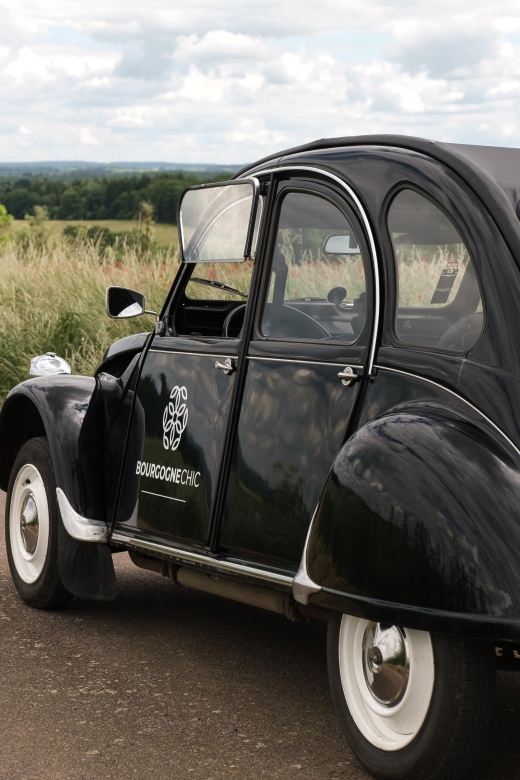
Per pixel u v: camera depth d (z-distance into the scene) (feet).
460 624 9.23
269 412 12.17
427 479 9.68
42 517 16.20
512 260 10.28
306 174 12.39
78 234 43.04
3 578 18.24
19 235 45.96
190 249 14.05
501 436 9.85
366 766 10.46
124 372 15.10
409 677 10.05
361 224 11.51
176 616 16.25
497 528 9.31
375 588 9.80
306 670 13.85
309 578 10.54
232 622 16.02
